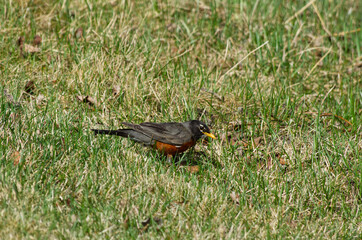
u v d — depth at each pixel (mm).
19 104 10703
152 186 8766
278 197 9078
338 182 9828
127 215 7875
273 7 17172
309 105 12891
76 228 7352
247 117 11734
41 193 8016
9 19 13594
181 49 14219
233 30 15500
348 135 11352
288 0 18203
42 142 9336
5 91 11047
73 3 14656
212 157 10398
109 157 9250
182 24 15188
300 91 13594
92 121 10812
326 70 14812
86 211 7723
